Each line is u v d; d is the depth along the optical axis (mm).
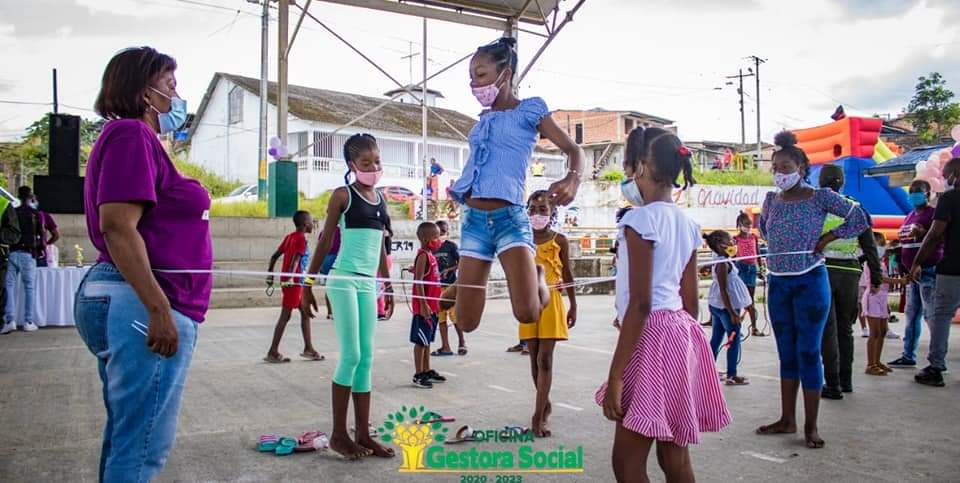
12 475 3867
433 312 6531
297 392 6066
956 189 6285
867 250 5984
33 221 10195
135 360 2508
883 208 14008
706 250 19859
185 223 2688
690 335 2836
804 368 4508
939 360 6426
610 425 4980
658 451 2893
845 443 4543
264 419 5137
